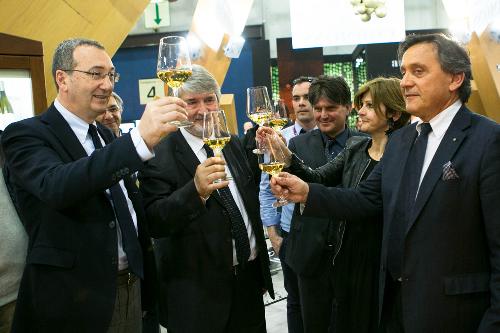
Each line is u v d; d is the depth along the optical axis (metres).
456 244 1.43
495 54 3.57
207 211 1.84
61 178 1.33
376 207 1.80
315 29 4.09
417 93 1.51
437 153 1.48
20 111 2.03
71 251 1.45
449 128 1.49
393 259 1.60
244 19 3.41
